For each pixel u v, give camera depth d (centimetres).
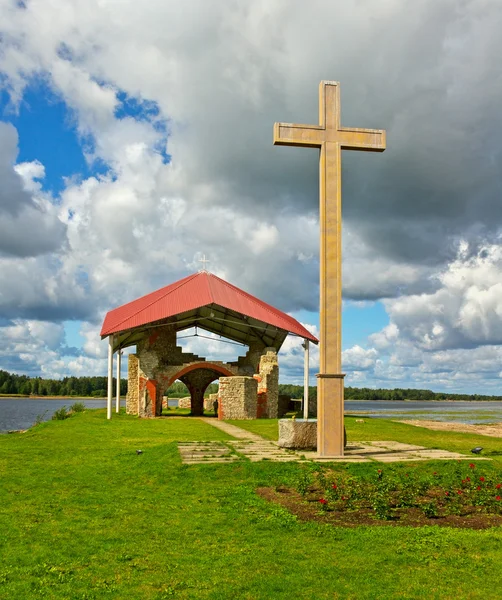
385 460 1385
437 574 658
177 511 952
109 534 819
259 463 1298
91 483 1171
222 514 932
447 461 1364
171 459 1371
